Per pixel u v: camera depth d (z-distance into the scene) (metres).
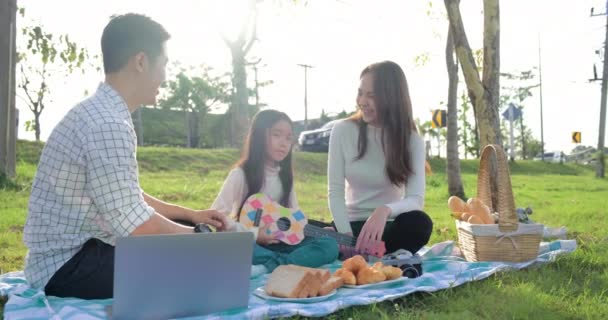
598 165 24.48
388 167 4.06
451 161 10.96
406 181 4.09
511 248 3.94
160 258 2.50
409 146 4.09
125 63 2.77
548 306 2.94
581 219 7.62
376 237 3.67
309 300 2.89
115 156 2.60
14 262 4.34
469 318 2.69
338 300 2.87
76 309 2.63
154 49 2.81
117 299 2.44
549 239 5.41
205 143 42.62
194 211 3.40
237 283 2.72
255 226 3.80
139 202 2.65
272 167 4.11
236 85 12.10
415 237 3.92
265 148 4.00
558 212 8.57
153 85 2.86
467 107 35.66
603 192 14.59
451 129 10.94
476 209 4.27
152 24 2.81
